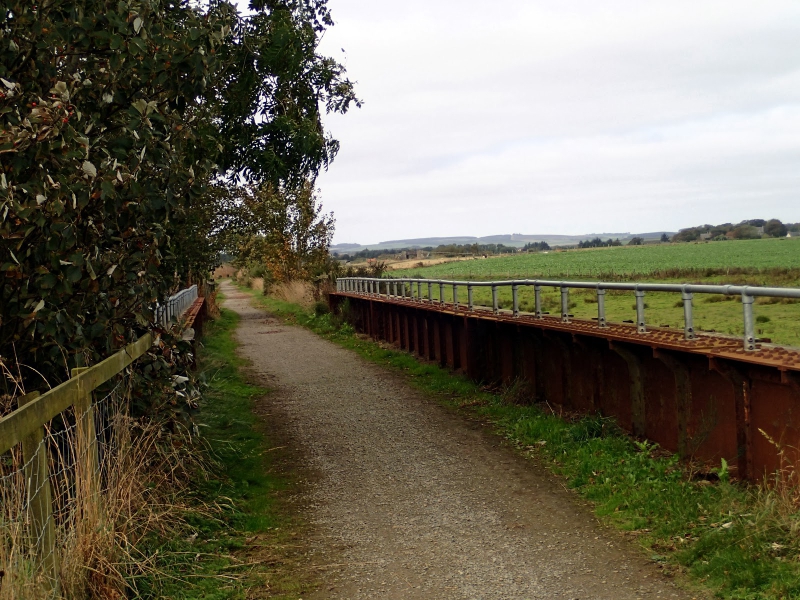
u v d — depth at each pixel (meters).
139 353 6.43
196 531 6.31
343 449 9.84
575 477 7.71
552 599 4.95
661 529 5.91
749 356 6.32
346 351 21.36
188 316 14.48
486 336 14.08
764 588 4.64
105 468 5.45
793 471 5.99
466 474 8.30
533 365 12.00
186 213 7.35
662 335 8.30
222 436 10.40
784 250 68.94
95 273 5.82
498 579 5.36
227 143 11.48
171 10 8.69
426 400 13.07
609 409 9.70
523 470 8.28
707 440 7.44
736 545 5.19
